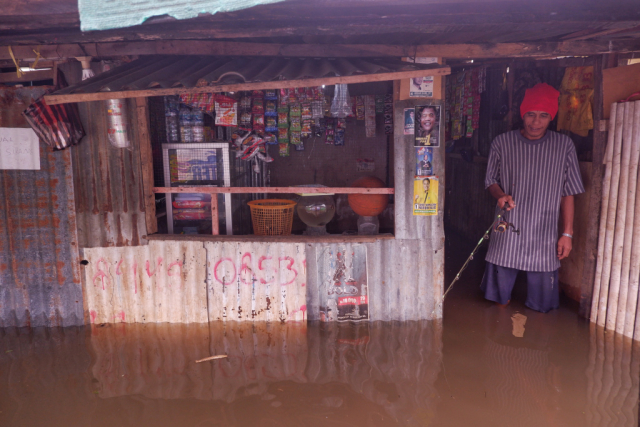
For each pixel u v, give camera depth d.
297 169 6.36
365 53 3.80
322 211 4.51
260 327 4.02
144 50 3.73
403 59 3.83
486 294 4.62
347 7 2.54
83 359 3.49
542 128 4.05
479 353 3.54
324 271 4.05
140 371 3.30
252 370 3.30
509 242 4.29
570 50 3.77
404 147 3.91
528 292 4.45
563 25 2.79
